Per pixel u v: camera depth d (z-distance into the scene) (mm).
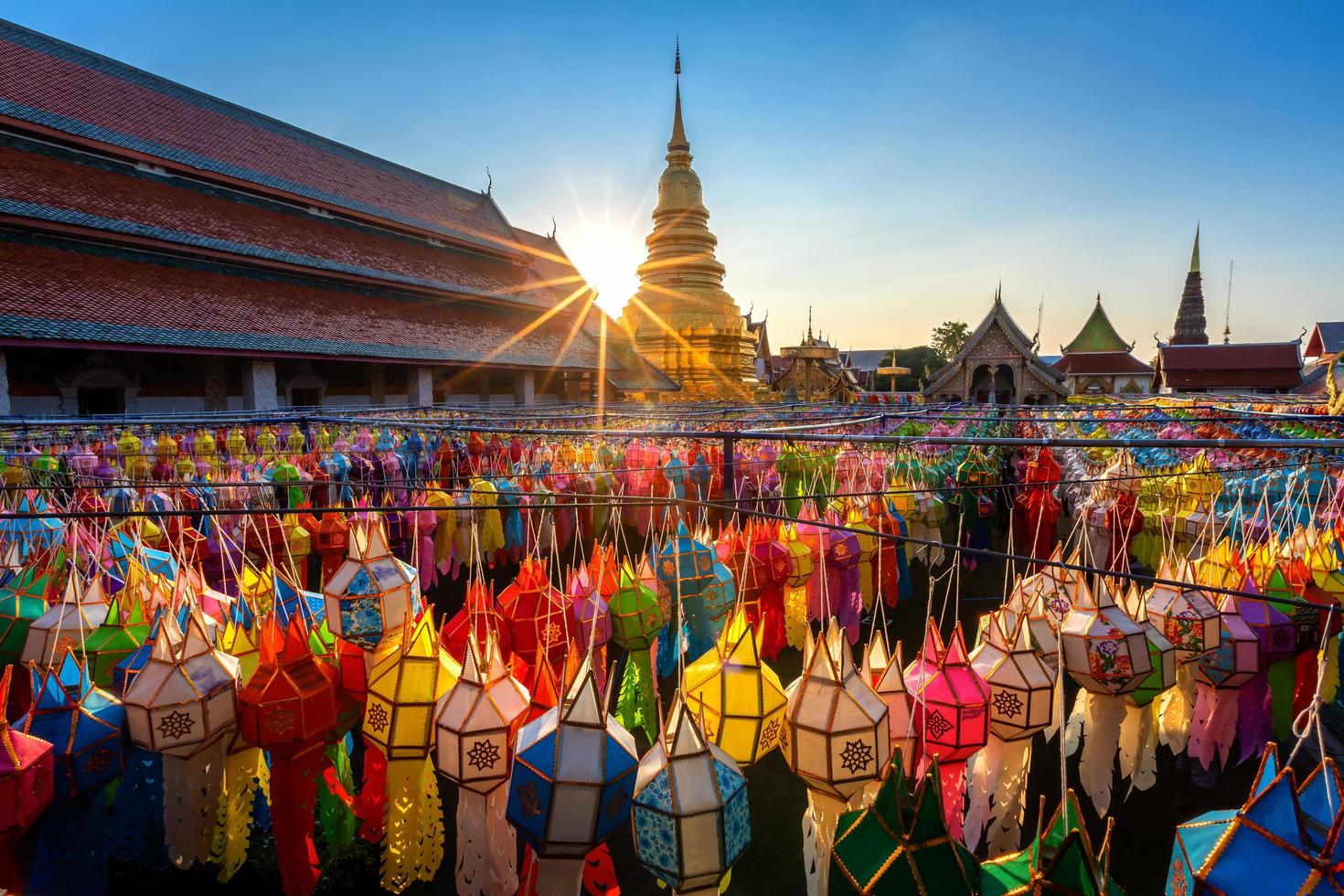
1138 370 74000
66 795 3537
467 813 3717
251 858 5277
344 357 29844
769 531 7078
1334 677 5289
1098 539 9281
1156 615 5008
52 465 10508
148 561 6621
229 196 31750
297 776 3994
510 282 44219
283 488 9883
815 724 3449
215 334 26188
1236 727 5281
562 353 42312
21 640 5109
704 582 5938
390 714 3840
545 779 3100
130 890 5078
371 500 9523
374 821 4414
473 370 39531
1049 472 11406
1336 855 2533
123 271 26000
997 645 4297
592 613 5312
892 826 2857
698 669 4020
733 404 23516
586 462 13016
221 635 4523
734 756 3771
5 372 21250
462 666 3809
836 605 7977
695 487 12031
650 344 45688
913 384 120375
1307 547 5855
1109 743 4562
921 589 11961
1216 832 2783
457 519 10578
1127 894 5188
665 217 47406
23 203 23250
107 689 4617
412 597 4648
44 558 6094
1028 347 49250
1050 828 2789
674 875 2992
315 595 5539
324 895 5152
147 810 4250
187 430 15008
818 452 12984
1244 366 59938
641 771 3164
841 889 2857
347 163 39344
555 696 3891
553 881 3242
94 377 24406
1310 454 8148
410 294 37250
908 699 3994
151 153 28312
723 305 45750
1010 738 4094
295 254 31703
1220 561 6074
